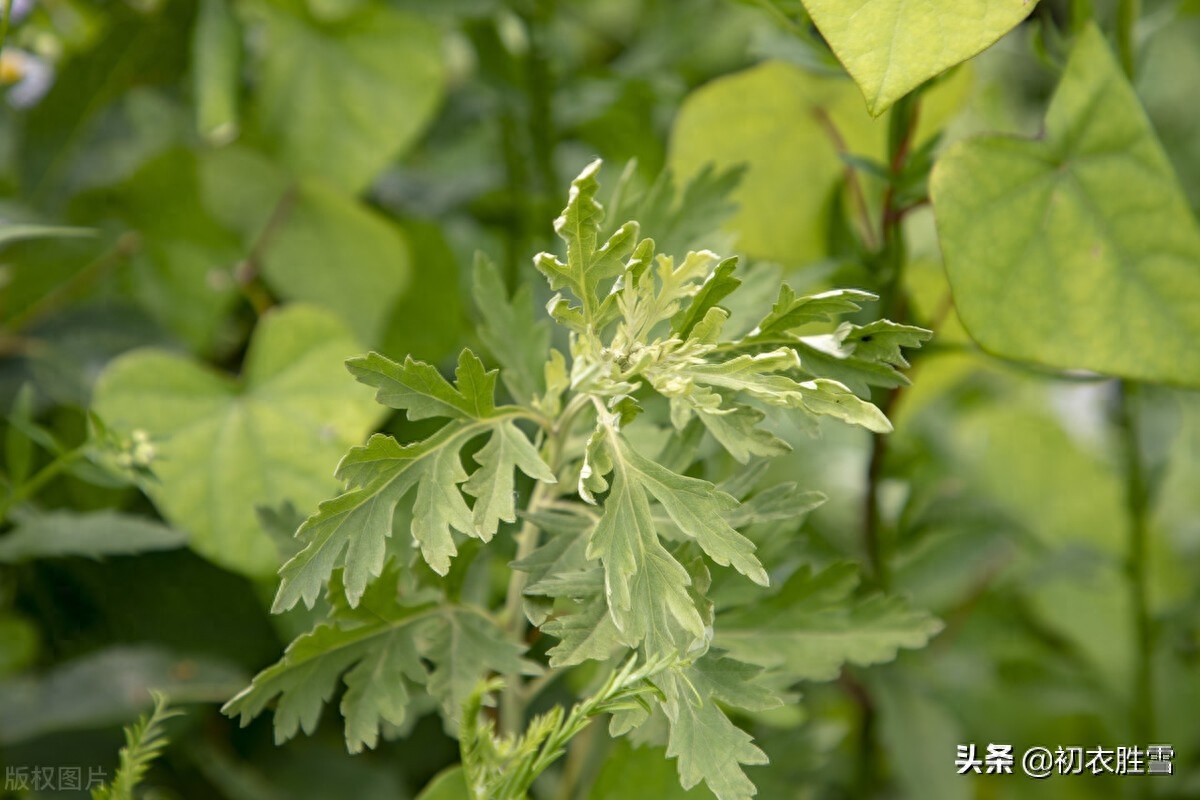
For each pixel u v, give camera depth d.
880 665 0.99
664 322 0.84
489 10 1.03
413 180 1.11
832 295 0.79
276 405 0.95
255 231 1.03
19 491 0.91
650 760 0.85
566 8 1.13
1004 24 0.81
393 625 0.83
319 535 0.79
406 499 0.88
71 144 1.04
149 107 1.05
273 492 0.94
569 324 0.79
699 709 0.79
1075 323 0.87
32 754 0.97
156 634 1.01
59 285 1.04
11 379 1.01
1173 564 1.10
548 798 0.97
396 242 1.02
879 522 0.97
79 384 1.01
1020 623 1.11
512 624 0.85
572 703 0.95
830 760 0.98
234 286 1.04
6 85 1.02
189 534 0.93
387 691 0.82
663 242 0.86
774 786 0.91
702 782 0.85
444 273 1.05
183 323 1.04
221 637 1.01
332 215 1.03
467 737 0.79
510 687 0.86
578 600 0.80
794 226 0.96
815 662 0.84
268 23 1.03
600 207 0.78
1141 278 0.87
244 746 1.01
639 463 0.79
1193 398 1.09
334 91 1.03
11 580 1.00
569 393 0.85
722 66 1.14
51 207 1.04
